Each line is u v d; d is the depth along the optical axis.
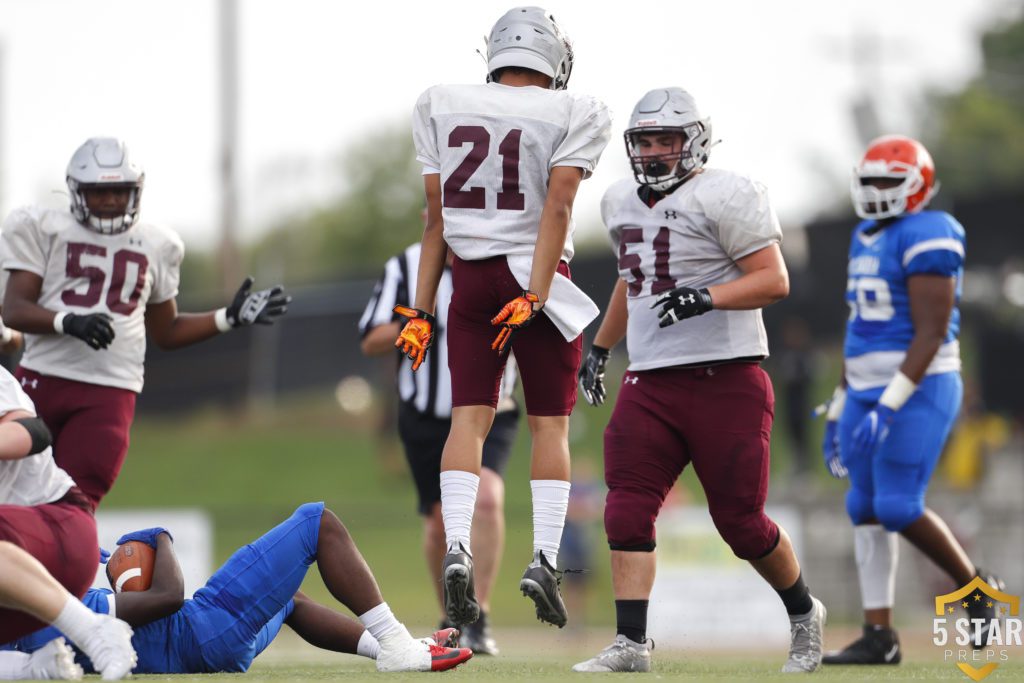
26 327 22.94
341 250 174.75
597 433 87.44
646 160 19.55
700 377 19.52
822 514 57.50
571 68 18.88
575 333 17.88
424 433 26.48
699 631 48.44
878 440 22.78
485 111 17.94
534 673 18.55
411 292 27.67
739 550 19.77
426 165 18.33
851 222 82.62
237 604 18.06
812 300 83.56
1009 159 165.50
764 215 19.25
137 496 85.19
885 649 23.86
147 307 24.78
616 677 17.56
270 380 92.06
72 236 23.62
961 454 66.69
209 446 91.06
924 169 23.50
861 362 23.97
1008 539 59.72
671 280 19.75
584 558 52.38
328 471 87.75
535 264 17.33
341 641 19.03
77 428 23.61
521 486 79.69
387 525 63.69
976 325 84.94
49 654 16.27
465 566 17.03
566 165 17.52
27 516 16.08
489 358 18.02
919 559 57.78
